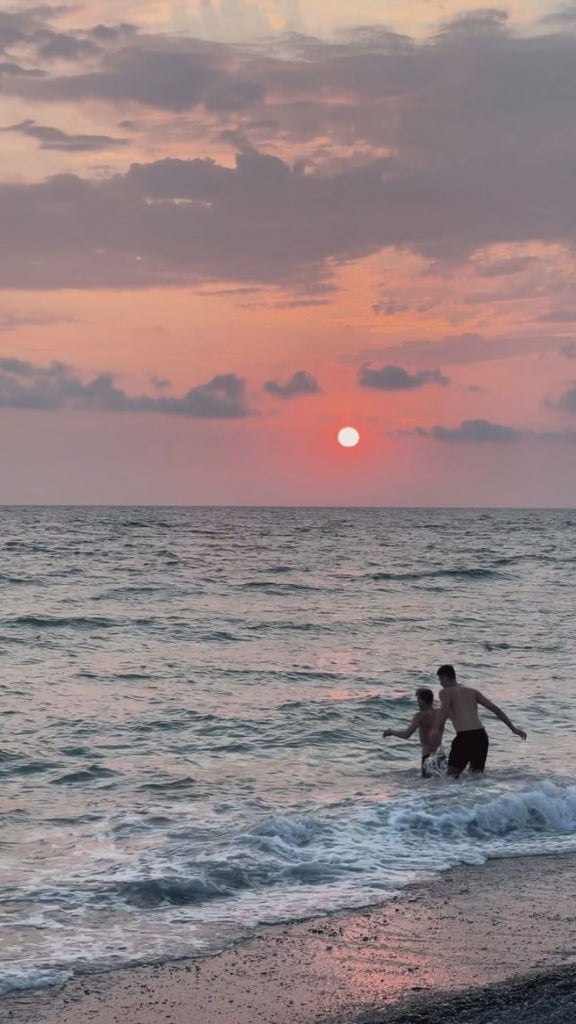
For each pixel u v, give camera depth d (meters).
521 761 12.30
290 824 9.04
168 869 8.01
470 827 9.21
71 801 10.46
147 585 42.28
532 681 19.27
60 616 29.91
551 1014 5.42
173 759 12.60
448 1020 5.36
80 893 7.47
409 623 30.06
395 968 6.12
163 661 21.75
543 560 64.38
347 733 14.32
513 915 7.07
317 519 188.88
